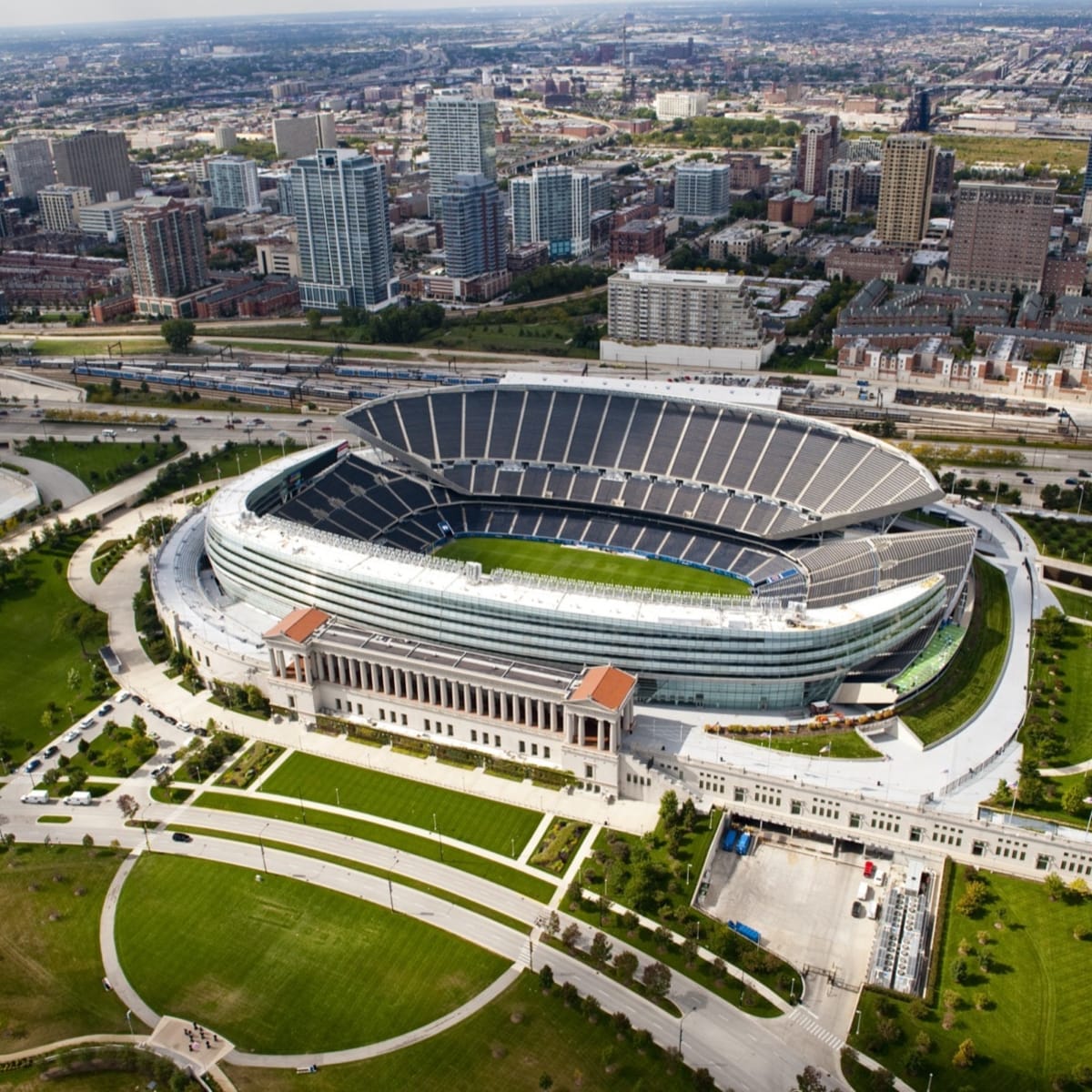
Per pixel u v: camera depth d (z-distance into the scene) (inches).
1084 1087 7377.0
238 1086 7578.7
